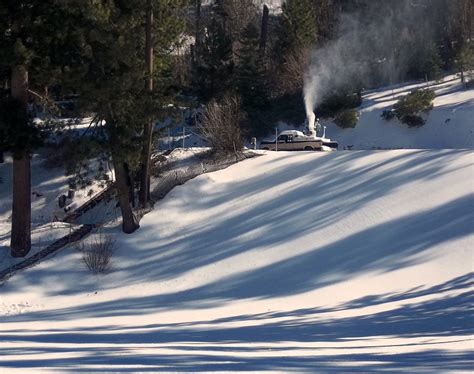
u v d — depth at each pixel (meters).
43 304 31.92
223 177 44.91
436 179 39.44
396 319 22.45
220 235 38.28
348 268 32.94
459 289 27.12
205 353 11.96
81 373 8.92
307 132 60.06
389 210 37.41
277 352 12.64
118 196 39.44
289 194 41.38
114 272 36.06
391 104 71.12
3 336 18.83
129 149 37.41
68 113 41.16
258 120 69.31
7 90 37.94
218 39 66.31
